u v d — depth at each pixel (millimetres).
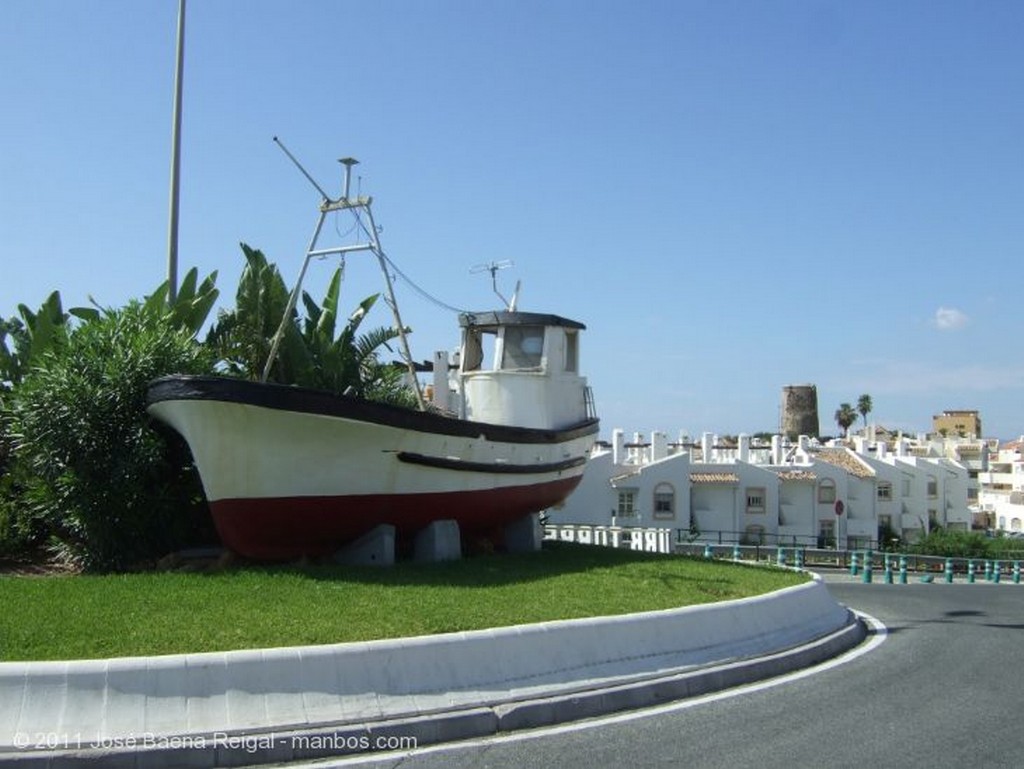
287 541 13492
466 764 7230
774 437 55969
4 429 15281
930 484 60031
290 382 16844
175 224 17234
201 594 10812
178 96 17438
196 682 7570
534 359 18266
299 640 8898
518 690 8828
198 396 12086
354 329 18484
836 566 35594
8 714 7020
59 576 12805
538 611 10766
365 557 14078
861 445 65000
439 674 8547
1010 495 89375
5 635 8664
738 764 7293
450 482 14703
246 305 16734
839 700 9609
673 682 9719
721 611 11445
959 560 35250
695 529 46938
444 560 14828
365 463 13242
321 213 15117
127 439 13859
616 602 11734
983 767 7309
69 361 14008
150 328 15023
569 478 19266
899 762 7410
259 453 12516
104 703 7250
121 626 9133
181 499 14609
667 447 49719
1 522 14812
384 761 7281
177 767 6965
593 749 7680
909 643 13438
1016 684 10516
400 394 18156
